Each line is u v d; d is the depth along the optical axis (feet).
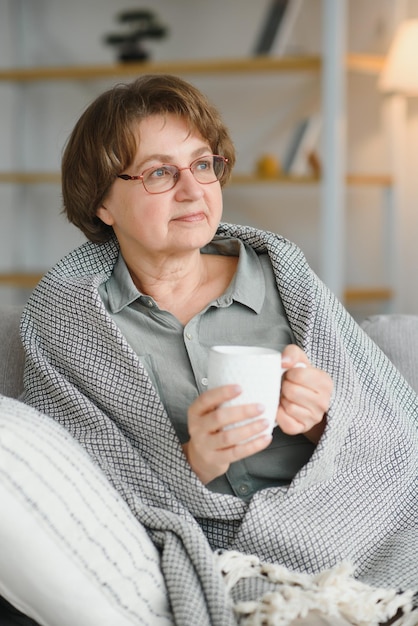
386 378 5.16
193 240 4.82
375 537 4.72
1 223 16.90
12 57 16.29
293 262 5.07
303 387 4.24
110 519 3.91
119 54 15.29
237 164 16.24
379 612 3.98
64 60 16.49
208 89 16.20
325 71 13.76
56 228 16.97
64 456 3.91
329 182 13.89
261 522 4.48
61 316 4.92
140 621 3.84
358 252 16.15
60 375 4.93
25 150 16.79
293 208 16.28
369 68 14.56
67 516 3.74
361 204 16.05
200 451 4.09
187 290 5.14
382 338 5.73
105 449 4.66
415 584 4.25
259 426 3.94
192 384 4.83
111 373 4.76
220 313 4.98
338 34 13.64
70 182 5.17
